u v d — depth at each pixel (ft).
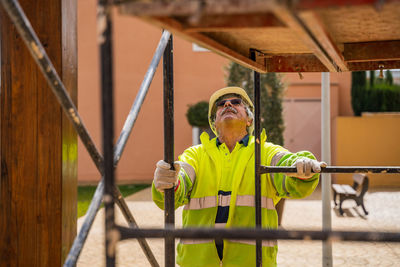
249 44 5.66
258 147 7.23
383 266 16.51
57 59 6.70
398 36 5.19
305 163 6.63
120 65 51.88
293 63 7.09
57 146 6.75
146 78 5.87
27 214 6.75
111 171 3.41
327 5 2.72
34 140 6.75
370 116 46.75
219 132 8.50
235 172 8.00
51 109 6.73
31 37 3.67
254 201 7.95
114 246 3.47
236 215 7.94
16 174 6.75
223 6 2.82
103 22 3.17
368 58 5.79
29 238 6.73
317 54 4.60
